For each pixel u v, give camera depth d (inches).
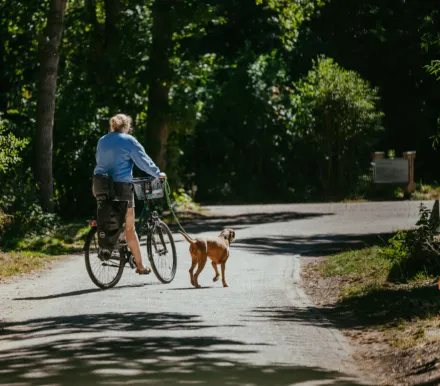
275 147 1775.3
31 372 284.5
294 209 1332.4
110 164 492.4
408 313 405.7
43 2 1182.3
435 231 551.2
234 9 2023.9
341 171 1702.8
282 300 477.1
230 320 398.3
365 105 1700.3
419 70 1882.4
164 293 487.2
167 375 280.8
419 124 1920.5
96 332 359.3
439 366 290.4
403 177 1587.1
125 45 1227.9
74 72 1241.4
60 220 986.7
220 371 289.1
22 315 410.0
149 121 1272.1
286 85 1940.2
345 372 298.8
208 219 1158.3
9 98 1203.2
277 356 319.0
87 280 552.4
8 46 1200.8
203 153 1768.0
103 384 267.1
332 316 427.2
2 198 856.9
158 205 1183.6
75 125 1158.3
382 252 593.3
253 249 772.0
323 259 687.7
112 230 494.0
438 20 1883.6
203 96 1772.9
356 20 1932.8
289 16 1228.5
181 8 1229.7
